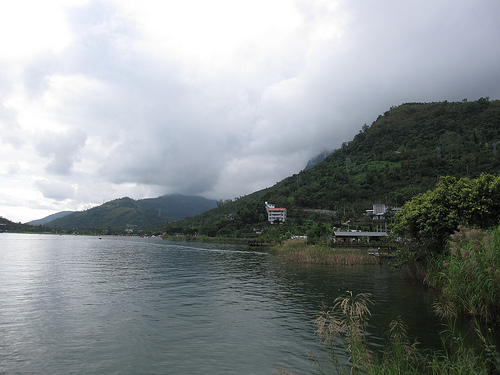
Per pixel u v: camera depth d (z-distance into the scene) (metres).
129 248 91.44
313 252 52.28
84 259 55.09
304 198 164.00
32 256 58.88
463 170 128.75
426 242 26.25
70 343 14.09
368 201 137.12
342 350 12.88
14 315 18.55
